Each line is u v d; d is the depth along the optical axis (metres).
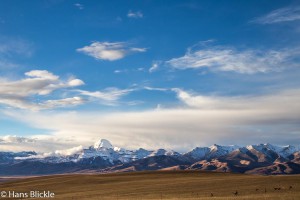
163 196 81.94
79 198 86.62
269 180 98.75
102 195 91.06
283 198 64.69
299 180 96.06
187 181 111.38
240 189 86.44
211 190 88.19
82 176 149.75
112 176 146.12
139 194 88.44
